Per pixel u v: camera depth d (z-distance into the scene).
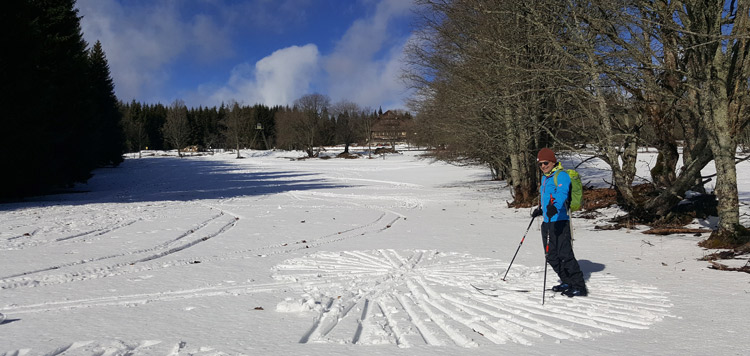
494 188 24.22
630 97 10.92
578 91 10.57
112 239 10.18
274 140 129.62
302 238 10.35
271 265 7.46
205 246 9.42
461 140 19.72
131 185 32.66
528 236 10.06
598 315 4.61
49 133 23.19
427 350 3.72
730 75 7.94
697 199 10.41
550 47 11.58
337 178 37.41
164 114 134.75
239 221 13.52
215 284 6.22
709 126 7.86
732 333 4.03
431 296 5.41
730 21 8.31
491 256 7.85
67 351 3.79
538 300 5.16
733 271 6.29
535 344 3.84
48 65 25.56
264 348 3.81
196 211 16.12
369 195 23.03
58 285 6.23
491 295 5.39
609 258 7.39
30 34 20.66
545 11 10.30
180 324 4.50
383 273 6.70
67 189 29.11
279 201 20.38
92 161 32.94
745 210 11.39
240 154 105.31
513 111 15.02
